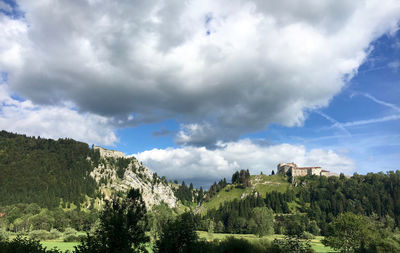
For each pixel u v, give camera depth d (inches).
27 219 6953.7
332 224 2938.0
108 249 1039.6
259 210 6220.5
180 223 1160.2
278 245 1187.9
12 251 1289.4
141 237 1099.3
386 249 2452.0
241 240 1485.0
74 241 4197.8
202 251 1146.7
